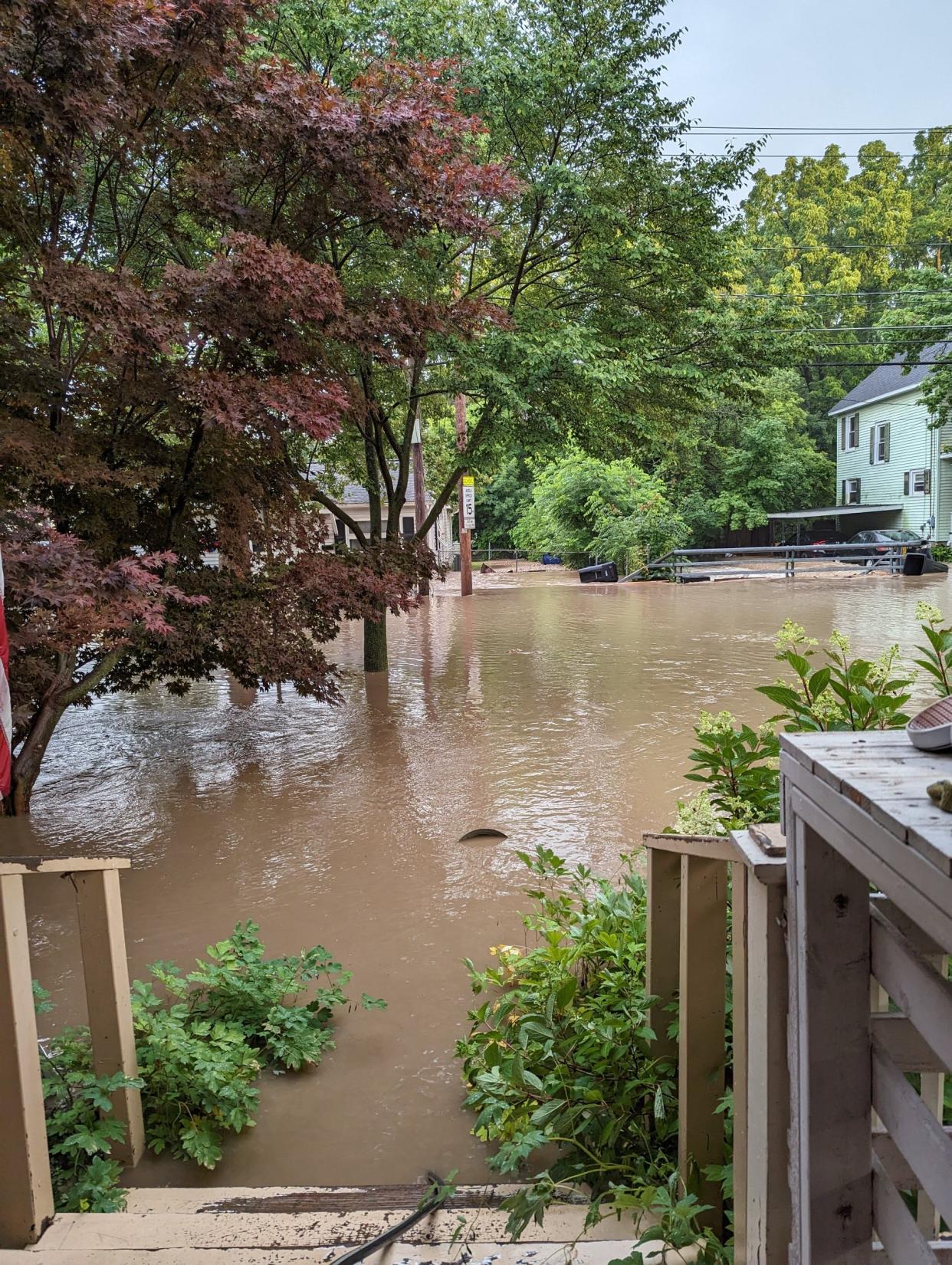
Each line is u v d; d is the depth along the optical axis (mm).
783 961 1202
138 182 7484
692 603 18750
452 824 6090
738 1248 1450
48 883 5227
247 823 6277
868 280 44250
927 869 708
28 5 4656
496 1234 1974
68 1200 2227
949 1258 1156
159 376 6195
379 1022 3590
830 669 2695
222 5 5906
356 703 10180
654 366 11203
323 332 6816
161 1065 2867
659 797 6480
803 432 38438
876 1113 1145
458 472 11289
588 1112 2275
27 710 6023
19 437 5516
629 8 10094
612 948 2691
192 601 5805
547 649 13266
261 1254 1893
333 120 6371
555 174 10086
